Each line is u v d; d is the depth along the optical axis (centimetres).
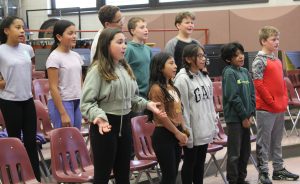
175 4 982
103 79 286
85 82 289
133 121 388
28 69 377
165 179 346
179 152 355
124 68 298
